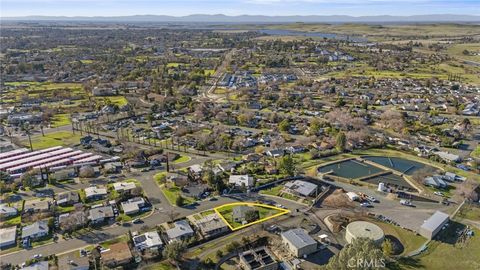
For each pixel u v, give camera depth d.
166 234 103.56
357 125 195.12
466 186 128.25
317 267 89.38
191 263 91.94
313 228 106.25
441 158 155.75
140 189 127.12
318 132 189.00
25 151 168.62
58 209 118.44
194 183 134.88
